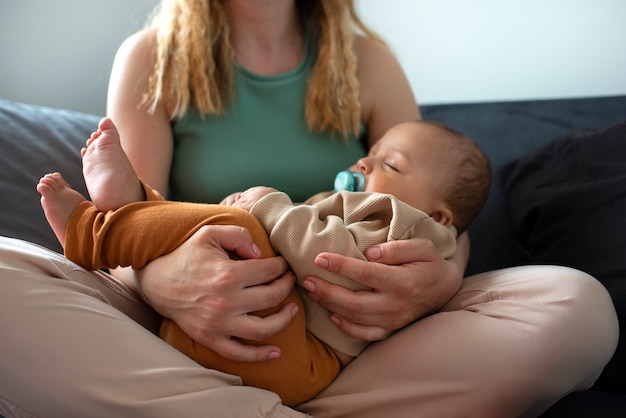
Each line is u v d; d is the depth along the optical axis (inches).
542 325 32.8
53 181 34.4
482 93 74.9
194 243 32.4
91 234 33.5
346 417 33.8
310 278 34.5
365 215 37.6
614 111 59.6
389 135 44.9
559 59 72.1
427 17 74.1
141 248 33.2
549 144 55.0
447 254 39.8
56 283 29.7
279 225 35.1
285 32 50.4
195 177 46.7
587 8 70.1
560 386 32.8
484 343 32.7
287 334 33.4
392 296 34.8
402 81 53.2
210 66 46.8
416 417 32.8
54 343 27.8
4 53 68.2
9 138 46.6
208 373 30.2
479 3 72.6
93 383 27.8
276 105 49.0
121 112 45.8
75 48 70.0
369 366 34.7
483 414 32.1
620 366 39.8
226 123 47.6
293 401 34.1
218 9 48.1
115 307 34.3
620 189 45.4
